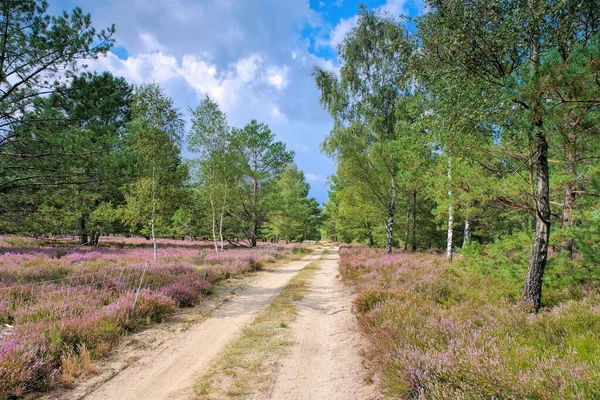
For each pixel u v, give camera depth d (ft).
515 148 23.91
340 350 19.43
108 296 27.50
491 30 17.58
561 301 20.72
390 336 16.60
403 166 42.98
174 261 56.13
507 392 9.88
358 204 72.84
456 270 31.37
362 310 25.07
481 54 18.44
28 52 27.61
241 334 22.56
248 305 31.63
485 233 72.28
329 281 47.09
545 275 22.50
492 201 26.25
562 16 16.34
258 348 19.80
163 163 56.75
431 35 19.95
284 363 17.66
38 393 13.78
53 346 16.58
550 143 19.93
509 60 18.90
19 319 20.39
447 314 19.72
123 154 29.78
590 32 16.08
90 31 30.60
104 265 47.14
